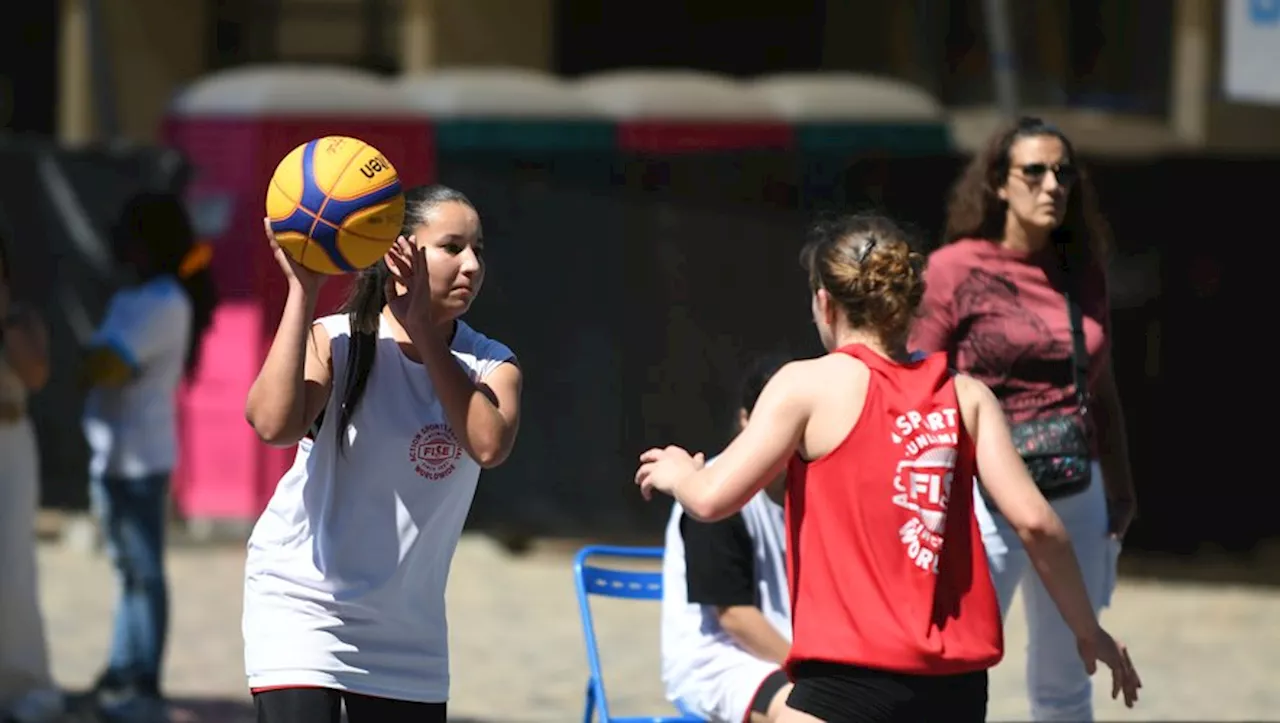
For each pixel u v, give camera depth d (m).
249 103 49.81
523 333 50.50
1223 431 55.44
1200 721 31.12
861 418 15.34
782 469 15.54
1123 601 45.28
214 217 49.56
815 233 16.50
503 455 15.74
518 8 71.44
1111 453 22.11
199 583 43.28
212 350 49.69
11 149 50.53
